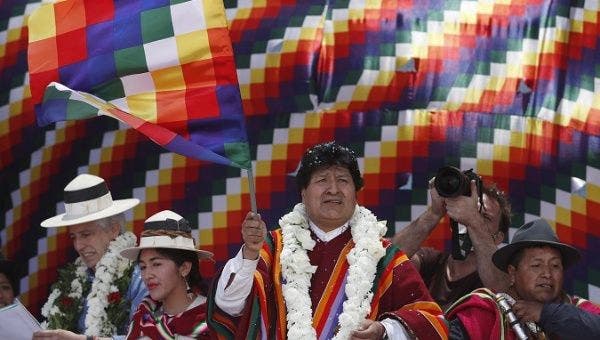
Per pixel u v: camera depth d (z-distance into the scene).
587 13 16.86
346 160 12.16
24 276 18.44
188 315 13.31
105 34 12.16
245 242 11.53
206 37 11.99
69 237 18.47
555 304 12.38
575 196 16.75
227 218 17.86
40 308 18.47
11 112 18.47
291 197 17.62
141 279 14.50
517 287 12.80
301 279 11.89
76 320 14.98
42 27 12.26
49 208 18.48
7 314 13.49
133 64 12.05
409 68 17.28
